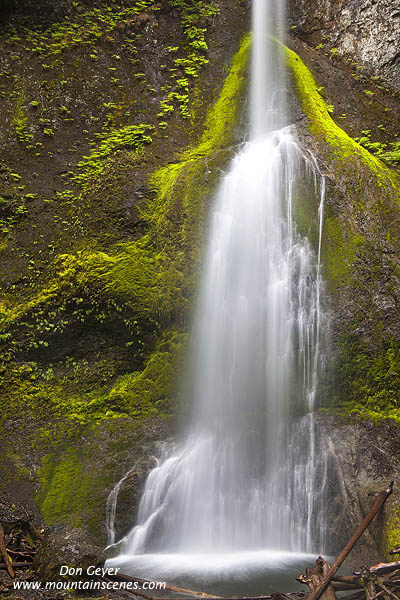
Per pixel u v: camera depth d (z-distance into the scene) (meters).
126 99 11.43
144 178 9.38
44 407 7.67
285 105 10.31
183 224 8.44
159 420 7.49
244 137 10.31
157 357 7.84
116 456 7.18
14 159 10.18
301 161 8.99
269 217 8.59
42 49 11.55
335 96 12.25
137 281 8.10
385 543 6.12
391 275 8.34
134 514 6.94
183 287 8.02
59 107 10.93
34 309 8.13
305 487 7.35
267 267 8.36
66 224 9.14
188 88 11.65
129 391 7.70
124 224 8.79
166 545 7.00
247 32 12.74
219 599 5.19
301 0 13.98
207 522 7.19
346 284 8.18
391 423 7.55
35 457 7.21
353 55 13.45
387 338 7.99
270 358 7.94
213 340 7.94
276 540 7.25
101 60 11.75
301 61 11.49
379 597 4.92
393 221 8.76
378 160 10.03
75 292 8.09
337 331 7.94
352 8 13.48
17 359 7.99
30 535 6.43
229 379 7.82
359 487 7.03
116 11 12.76
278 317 8.12
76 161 10.37
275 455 7.53
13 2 11.98
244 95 10.71
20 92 10.94
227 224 8.51
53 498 6.86
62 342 8.10
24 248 9.02
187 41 12.50
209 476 7.34
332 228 8.58
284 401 7.72
